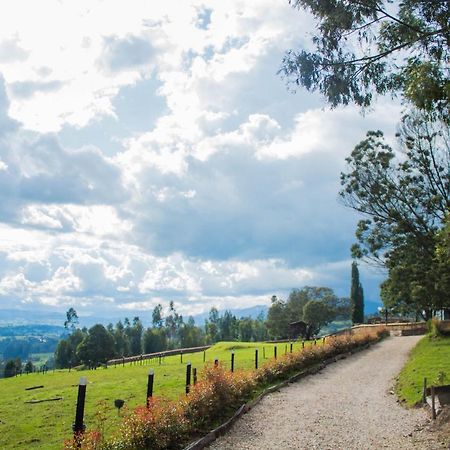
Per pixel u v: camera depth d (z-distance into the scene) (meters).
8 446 15.03
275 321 99.12
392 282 35.28
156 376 31.52
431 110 13.71
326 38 13.55
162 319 149.25
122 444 11.31
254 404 19.30
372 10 12.91
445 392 17.39
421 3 12.94
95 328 84.25
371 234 34.34
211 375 18.03
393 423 16.55
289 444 13.66
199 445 12.91
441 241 18.72
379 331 59.47
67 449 10.40
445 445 12.66
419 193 32.66
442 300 33.53
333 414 18.09
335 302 90.69
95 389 26.80
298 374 27.81
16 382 40.34
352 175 34.25
